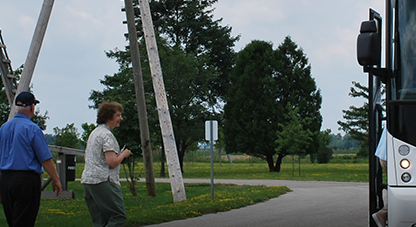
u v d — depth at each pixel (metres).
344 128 48.06
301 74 49.75
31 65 14.55
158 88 16.09
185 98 46.66
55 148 19.22
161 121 16.06
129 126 18.69
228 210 12.95
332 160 82.44
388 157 6.24
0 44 16.48
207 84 49.06
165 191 22.91
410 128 6.17
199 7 51.88
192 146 73.00
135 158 19.73
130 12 17.83
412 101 6.18
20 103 6.75
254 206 13.98
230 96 50.31
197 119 48.97
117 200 7.12
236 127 49.06
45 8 14.64
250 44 50.59
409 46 6.34
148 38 16.20
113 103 7.41
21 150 6.55
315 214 12.07
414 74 6.26
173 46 50.41
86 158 7.18
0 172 6.75
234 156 110.69
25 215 6.55
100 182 7.04
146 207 14.65
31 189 6.56
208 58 49.06
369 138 6.98
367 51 6.18
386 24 6.49
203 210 12.43
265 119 48.66
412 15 6.39
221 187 23.59
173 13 52.16
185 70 46.12
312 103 49.28
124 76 44.53
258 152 49.06
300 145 40.19
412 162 6.11
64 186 19.38
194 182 30.19
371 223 6.89
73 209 14.64
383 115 7.61
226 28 53.66
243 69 50.41
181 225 10.34
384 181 7.46
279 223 10.55
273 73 49.84
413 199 6.03
